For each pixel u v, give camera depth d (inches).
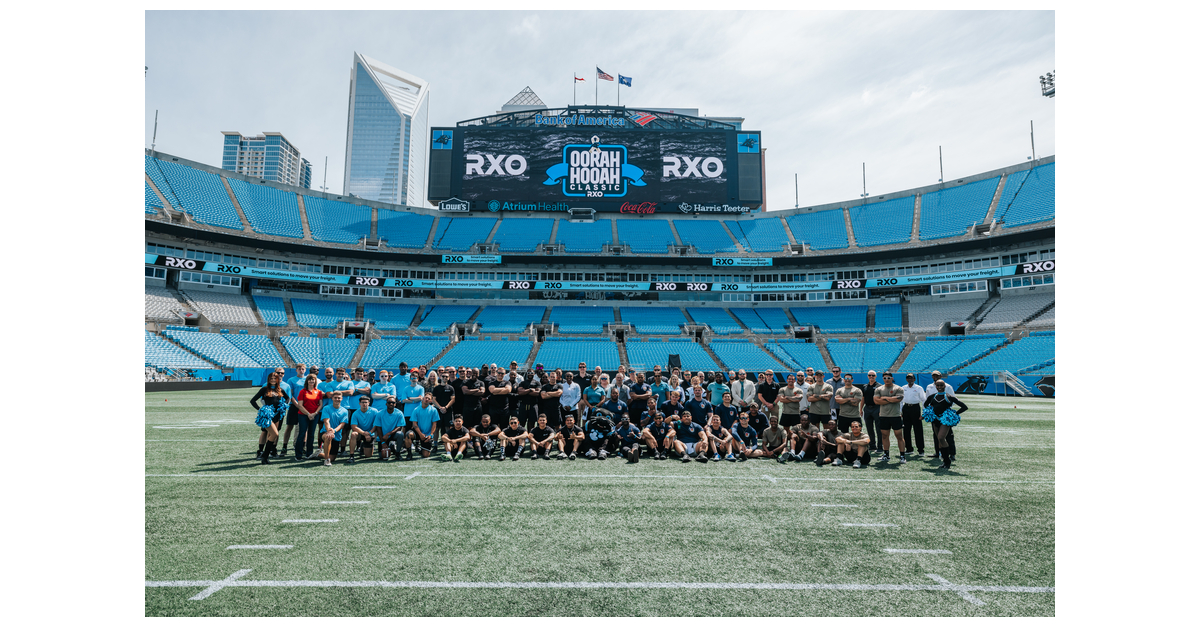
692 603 162.2
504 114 1984.5
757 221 2021.4
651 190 1903.3
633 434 389.7
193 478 317.1
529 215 2036.2
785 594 168.2
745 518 243.9
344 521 234.8
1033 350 1272.1
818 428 394.3
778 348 1583.4
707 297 1888.5
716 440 390.6
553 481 316.2
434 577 177.5
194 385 1098.1
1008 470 353.1
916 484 312.5
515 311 1779.0
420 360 1485.0
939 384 365.4
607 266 1866.4
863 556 198.5
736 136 1936.5
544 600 163.0
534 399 419.8
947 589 172.1
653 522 237.1
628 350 1563.7
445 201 1937.7
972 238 1561.3
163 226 1455.5
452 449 390.0
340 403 386.0
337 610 156.3
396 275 1803.6
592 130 1918.1
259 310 1556.3
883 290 1742.1
